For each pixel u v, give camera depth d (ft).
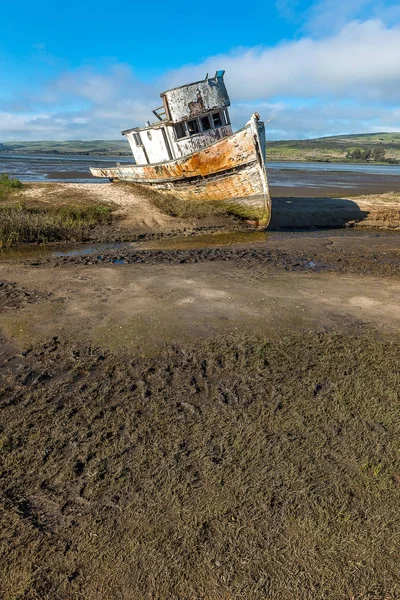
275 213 53.47
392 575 8.24
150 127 51.37
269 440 11.88
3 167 124.26
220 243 40.91
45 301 22.06
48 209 46.83
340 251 36.96
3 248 37.93
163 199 53.01
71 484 10.33
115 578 8.11
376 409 13.26
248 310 20.98
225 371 15.44
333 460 11.18
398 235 47.83
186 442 11.78
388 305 22.45
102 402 13.58
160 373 15.21
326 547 8.76
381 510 9.68
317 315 20.63
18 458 11.12
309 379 14.88
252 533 9.04
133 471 10.73
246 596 7.78
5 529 9.09
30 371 15.37
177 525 9.21
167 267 29.73
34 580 8.05
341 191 81.76
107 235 42.55
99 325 19.07
